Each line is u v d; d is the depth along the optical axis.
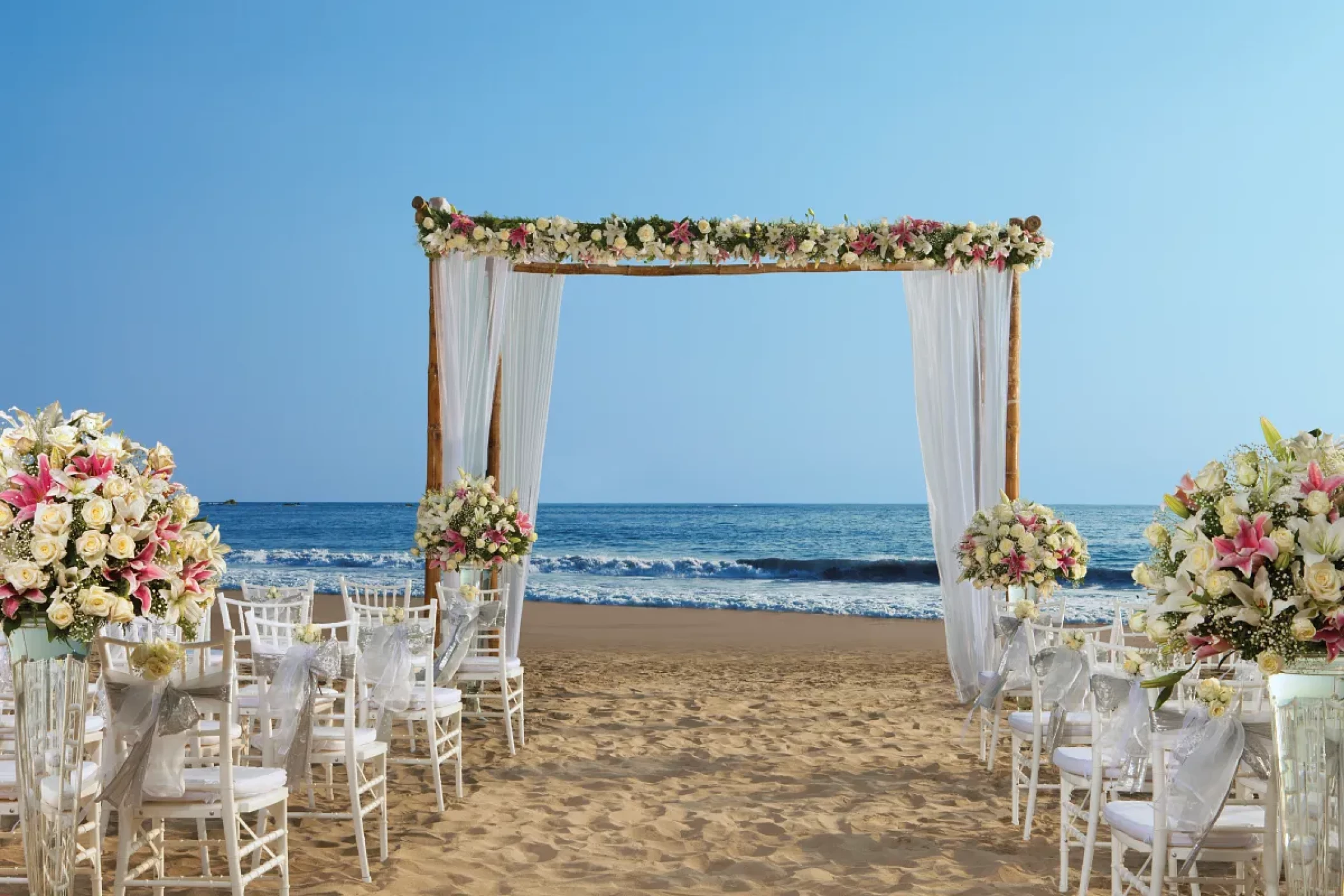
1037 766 4.99
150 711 3.48
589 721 8.05
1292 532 2.44
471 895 4.12
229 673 3.51
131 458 3.18
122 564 3.01
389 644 5.18
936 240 8.10
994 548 6.97
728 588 25.20
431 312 8.28
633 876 4.39
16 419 3.10
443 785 6.00
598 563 29.16
